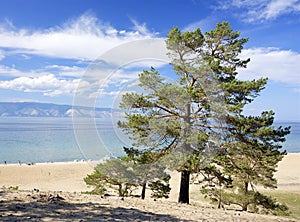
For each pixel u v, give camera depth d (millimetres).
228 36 10578
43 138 66750
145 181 7059
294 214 14578
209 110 7852
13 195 5973
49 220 4262
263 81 9023
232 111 8445
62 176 29078
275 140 9117
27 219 4215
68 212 4883
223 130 8375
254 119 9016
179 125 7352
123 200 6930
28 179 27750
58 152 48438
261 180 11023
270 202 11188
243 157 10055
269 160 10094
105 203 6113
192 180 10367
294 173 32406
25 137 73875
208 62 8305
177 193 16703
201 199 17031
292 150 66125
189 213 6121
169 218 5266
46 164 37156
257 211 11219
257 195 11195
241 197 11109
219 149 8656
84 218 4555
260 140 9125
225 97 8844
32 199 5664
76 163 37969
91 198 6625
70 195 6777
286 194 21016
